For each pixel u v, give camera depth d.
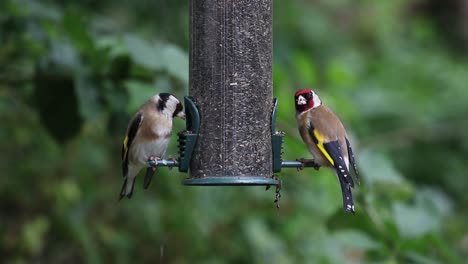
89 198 14.75
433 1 30.69
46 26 11.50
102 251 14.75
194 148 10.33
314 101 10.94
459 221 16.33
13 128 14.22
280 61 19.62
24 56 11.89
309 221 15.03
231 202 15.28
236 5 10.44
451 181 21.42
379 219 11.04
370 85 22.81
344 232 11.52
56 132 11.40
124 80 11.38
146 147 10.31
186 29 16.22
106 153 15.03
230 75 10.40
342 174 10.30
